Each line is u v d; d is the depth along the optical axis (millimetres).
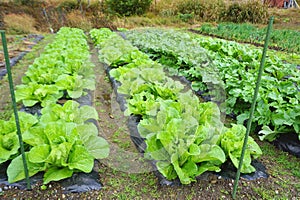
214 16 12328
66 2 13195
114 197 1946
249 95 2914
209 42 5102
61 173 1947
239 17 11977
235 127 2352
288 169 2336
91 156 2037
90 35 8344
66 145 1921
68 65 3836
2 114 3135
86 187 1987
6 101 3510
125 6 12625
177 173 1902
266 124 2756
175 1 13539
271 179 2168
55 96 3119
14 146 2072
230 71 3627
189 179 1935
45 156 1939
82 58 4027
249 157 2154
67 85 3174
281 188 2082
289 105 2662
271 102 2959
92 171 2154
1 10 11016
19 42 7508
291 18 12156
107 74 3371
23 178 1932
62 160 1944
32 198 1883
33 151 1907
